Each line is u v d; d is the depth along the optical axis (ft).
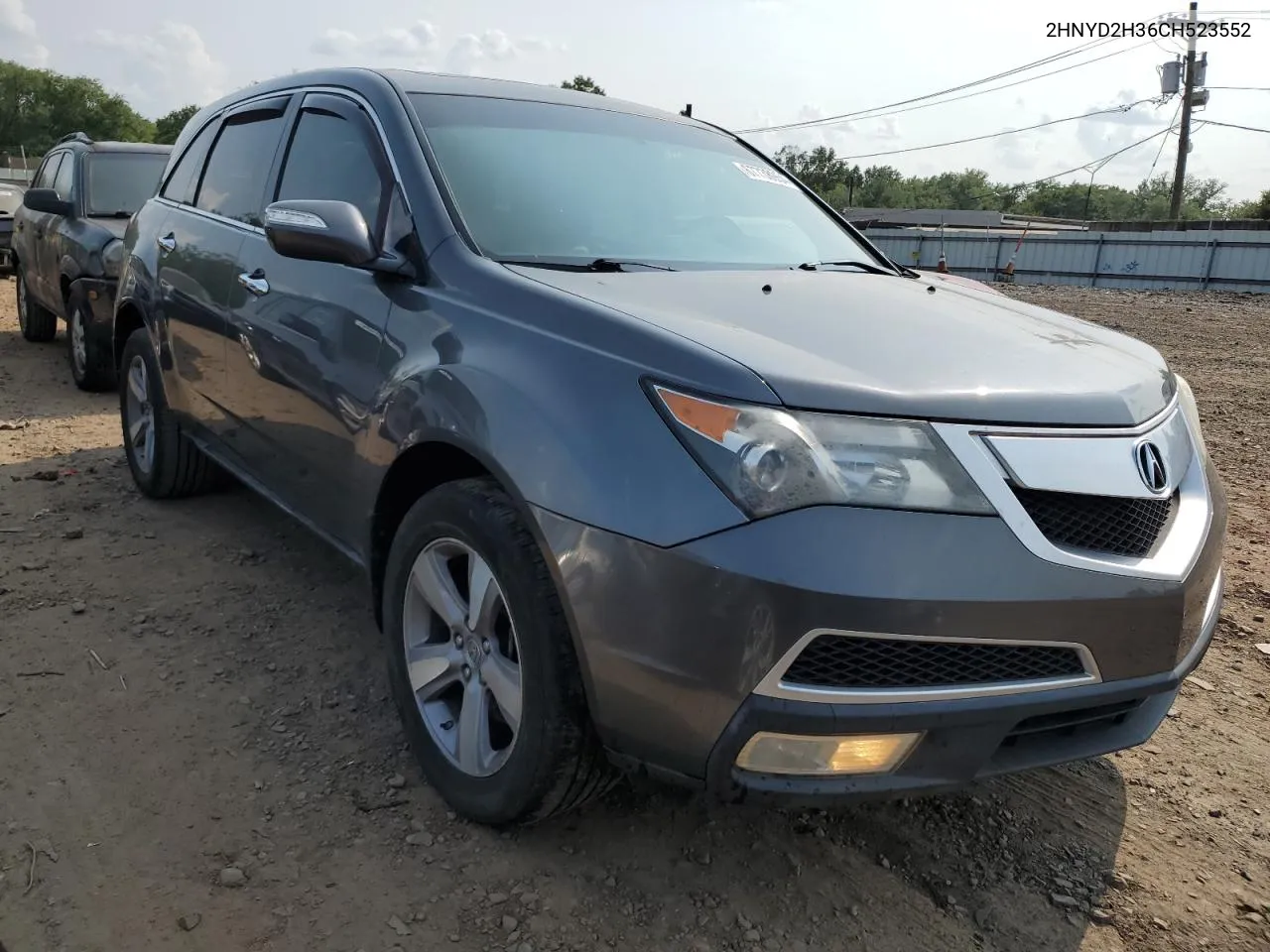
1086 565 6.57
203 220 13.34
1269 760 9.97
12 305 38.40
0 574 12.42
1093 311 59.72
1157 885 8.09
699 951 7.07
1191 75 120.47
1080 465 6.76
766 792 6.42
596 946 7.04
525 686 7.21
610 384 6.83
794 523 6.10
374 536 9.01
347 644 11.13
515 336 7.61
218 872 7.52
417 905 7.30
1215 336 45.70
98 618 11.43
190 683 10.18
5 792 8.29
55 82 333.21
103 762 8.79
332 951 6.85
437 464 8.51
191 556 13.35
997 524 6.37
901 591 6.06
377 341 8.89
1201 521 7.66
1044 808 9.03
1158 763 9.87
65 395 22.94
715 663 6.23
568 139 10.85
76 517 14.66
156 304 14.08
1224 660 12.09
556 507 6.76
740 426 6.26
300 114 11.81
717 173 11.89
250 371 11.23
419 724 8.48
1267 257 89.30
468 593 8.07
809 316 7.93
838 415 6.33
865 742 6.40
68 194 24.98
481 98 10.85
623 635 6.51
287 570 13.04
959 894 7.84
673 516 6.30
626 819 8.39
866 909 7.59
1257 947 7.47
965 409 6.59
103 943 6.79
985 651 6.43
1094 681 6.82
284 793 8.48
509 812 7.59
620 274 8.70
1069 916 7.68
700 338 6.88
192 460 14.82
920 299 9.29
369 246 8.67
